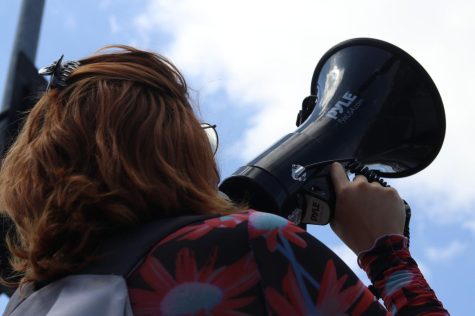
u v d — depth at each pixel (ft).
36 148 4.34
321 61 7.63
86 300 3.75
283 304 3.75
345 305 3.86
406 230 5.72
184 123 4.41
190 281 3.76
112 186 4.06
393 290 4.89
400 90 7.06
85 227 4.04
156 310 3.71
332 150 6.37
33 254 4.11
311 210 5.90
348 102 6.91
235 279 3.78
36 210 4.26
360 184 5.55
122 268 3.84
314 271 3.86
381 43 7.26
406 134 7.01
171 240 3.89
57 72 4.61
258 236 3.87
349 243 5.50
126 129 4.22
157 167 4.17
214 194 4.34
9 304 4.37
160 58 4.80
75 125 4.29
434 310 4.67
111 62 4.65
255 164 6.03
